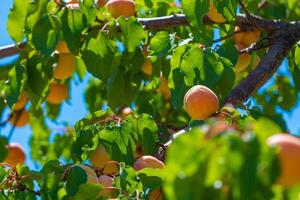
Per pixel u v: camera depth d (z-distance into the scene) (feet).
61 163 19.70
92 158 20.97
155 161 19.45
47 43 22.54
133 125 20.97
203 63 21.47
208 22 23.68
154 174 18.31
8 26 23.30
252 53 24.79
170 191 11.95
